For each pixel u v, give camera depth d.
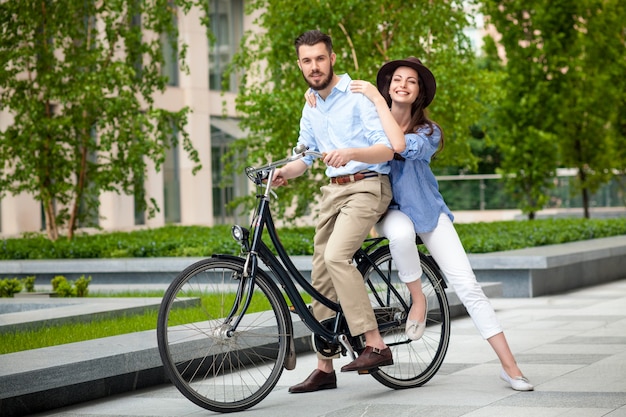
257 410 6.97
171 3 32.09
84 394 7.57
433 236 7.51
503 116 28.47
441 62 19.72
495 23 28.23
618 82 31.88
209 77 34.56
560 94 27.95
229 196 35.25
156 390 7.96
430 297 7.94
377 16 19.69
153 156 21.09
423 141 7.25
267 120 19.62
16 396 7.00
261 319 8.16
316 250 7.48
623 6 28.92
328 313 7.45
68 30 21.30
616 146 32.59
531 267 14.80
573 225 22.11
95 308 11.00
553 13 27.52
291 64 20.27
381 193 7.23
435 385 7.61
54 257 19.36
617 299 14.32
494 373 8.05
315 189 20.36
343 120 7.21
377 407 6.84
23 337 9.36
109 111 20.73
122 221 29.95
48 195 21.45
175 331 7.71
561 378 7.66
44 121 20.88
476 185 39.00
